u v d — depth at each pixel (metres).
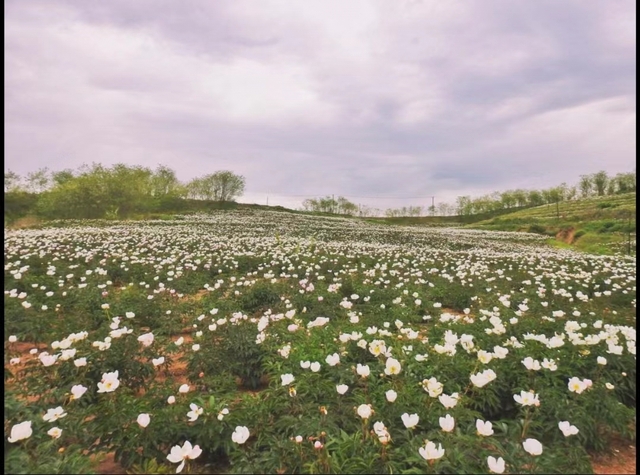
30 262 12.92
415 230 43.22
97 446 3.72
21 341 7.15
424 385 4.18
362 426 3.74
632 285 12.88
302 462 3.43
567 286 12.88
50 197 37.72
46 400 4.52
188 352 6.03
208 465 3.83
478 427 3.41
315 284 12.25
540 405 4.35
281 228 34.50
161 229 27.14
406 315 8.80
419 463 3.33
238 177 67.56
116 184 40.94
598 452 4.26
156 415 3.88
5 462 3.09
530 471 3.26
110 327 6.28
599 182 83.75
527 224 52.84
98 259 14.43
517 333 7.09
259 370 5.88
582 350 5.43
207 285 10.25
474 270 14.81
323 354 5.48
